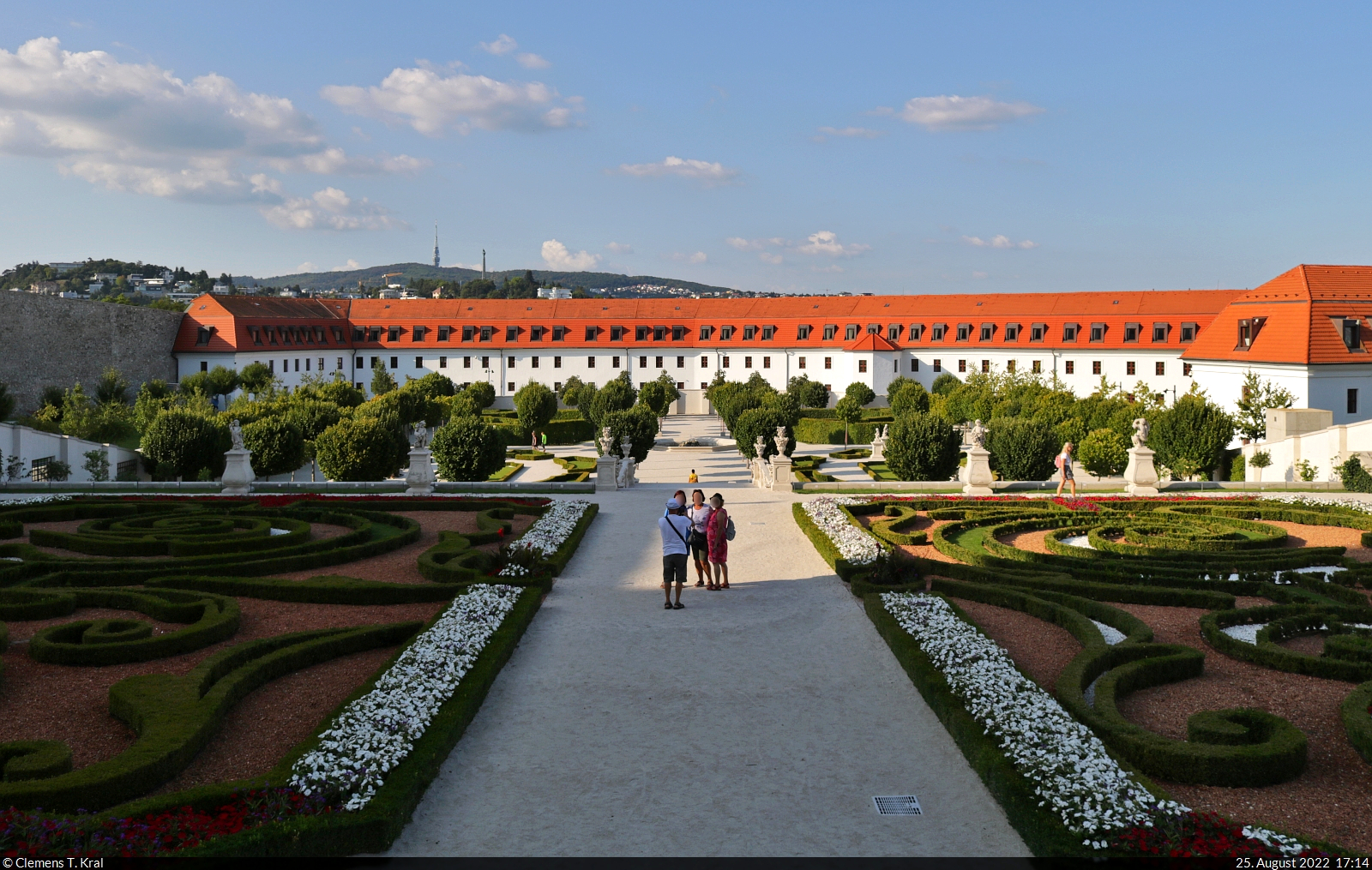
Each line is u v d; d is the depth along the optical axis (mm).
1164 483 38000
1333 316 60000
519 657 16516
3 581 21141
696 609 19688
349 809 10195
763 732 13273
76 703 13945
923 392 88875
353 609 19547
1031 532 28250
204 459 47094
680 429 96188
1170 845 9359
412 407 74562
